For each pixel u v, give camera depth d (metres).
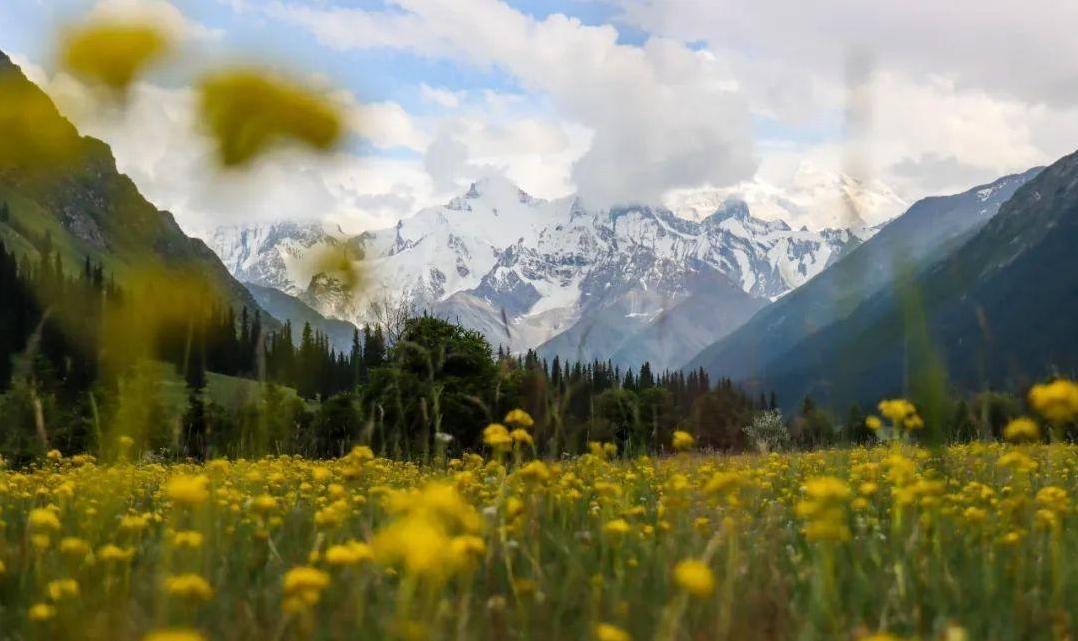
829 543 4.07
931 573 4.27
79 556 4.46
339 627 3.35
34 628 3.47
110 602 3.90
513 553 4.80
